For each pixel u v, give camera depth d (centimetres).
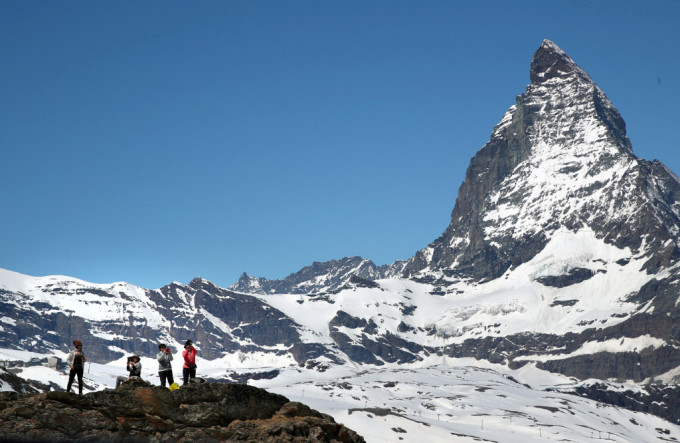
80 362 6956
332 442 7262
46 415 6569
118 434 6700
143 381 7144
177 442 6800
